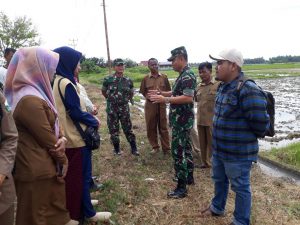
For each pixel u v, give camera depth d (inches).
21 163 121.8
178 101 186.7
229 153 157.8
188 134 197.3
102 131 397.4
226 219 181.0
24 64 122.3
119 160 282.5
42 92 124.3
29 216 125.2
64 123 149.3
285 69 2883.9
